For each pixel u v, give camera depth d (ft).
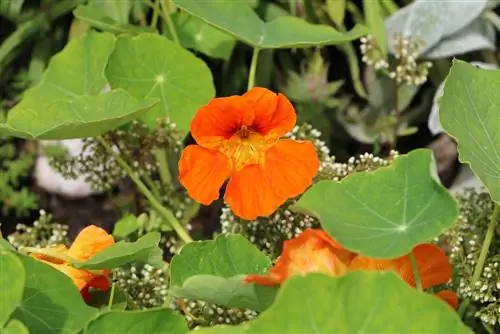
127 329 2.13
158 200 2.70
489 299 2.34
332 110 3.18
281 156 2.36
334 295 2.02
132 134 2.64
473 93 2.31
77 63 2.69
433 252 2.19
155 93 2.67
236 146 2.38
